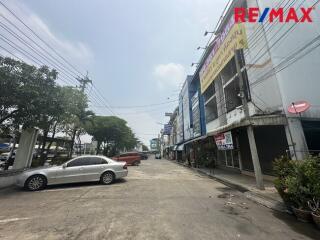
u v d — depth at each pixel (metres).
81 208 6.21
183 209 6.19
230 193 8.80
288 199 5.86
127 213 5.73
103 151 42.25
